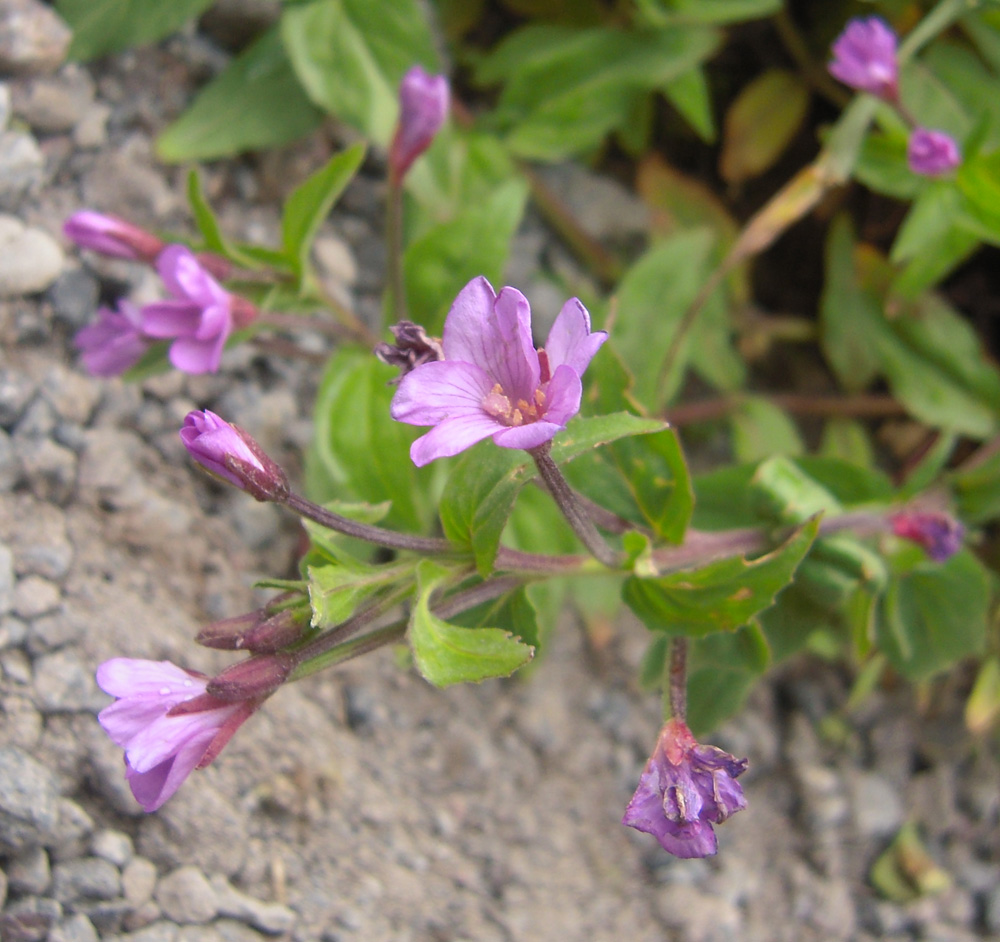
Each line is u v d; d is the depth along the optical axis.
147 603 0.16
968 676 0.20
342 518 0.12
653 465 0.15
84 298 0.17
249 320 0.15
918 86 0.20
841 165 0.18
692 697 0.17
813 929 0.19
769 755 0.20
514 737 0.19
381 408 0.17
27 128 0.18
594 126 0.20
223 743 0.12
